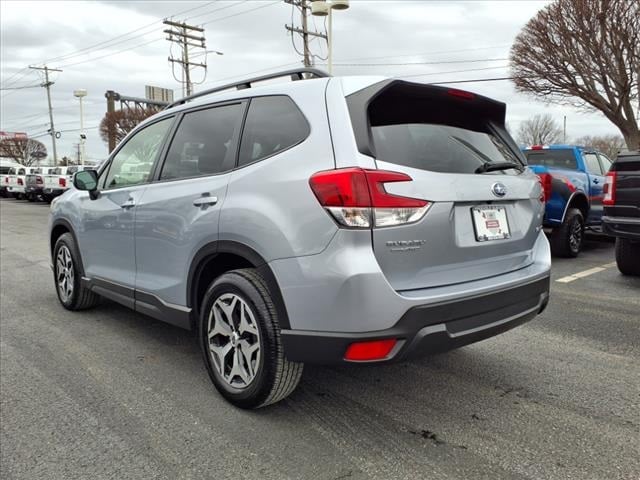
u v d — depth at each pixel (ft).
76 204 15.67
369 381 11.32
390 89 8.84
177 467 8.13
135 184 13.05
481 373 11.77
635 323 15.49
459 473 7.95
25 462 8.29
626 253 21.17
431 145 9.27
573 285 20.36
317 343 8.36
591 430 9.23
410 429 9.27
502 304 9.36
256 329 9.29
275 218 8.72
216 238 9.86
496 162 10.09
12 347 13.60
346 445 8.74
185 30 116.06
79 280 16.24
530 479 7.80
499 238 9.76
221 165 10.44
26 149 264.72
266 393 9.33
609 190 19.62
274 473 7.96
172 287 11.39
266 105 9.97
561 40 68.74
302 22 79.20
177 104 13.11
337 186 8.00
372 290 7.86
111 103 106.83
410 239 8.25
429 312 8.18
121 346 13.66
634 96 66.33
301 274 8.36
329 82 9.09
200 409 10.03
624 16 62.64
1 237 37.45
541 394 10.70
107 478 7.86
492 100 10.74
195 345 13.75
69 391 10.89
